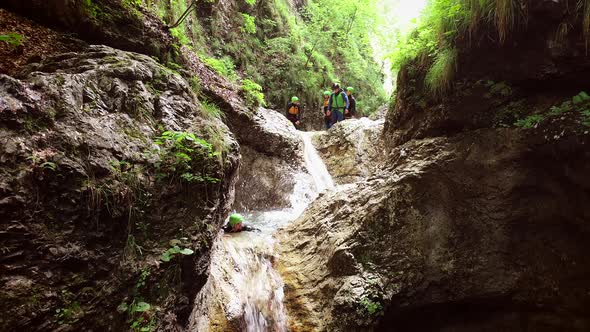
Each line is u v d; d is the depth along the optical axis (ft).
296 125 40.52
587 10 13.07
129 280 9.27
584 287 14.08
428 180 16.70
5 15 13.58
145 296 9.66
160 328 9.71
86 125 9.66
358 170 33.76
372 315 14.80
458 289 15.55
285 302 17.24
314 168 34.09
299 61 47.26
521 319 15.34
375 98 58.80
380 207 17.15
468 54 16.47
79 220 8.54
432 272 15.72
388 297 15.20
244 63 41.24
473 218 15.79
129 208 9.52
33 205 7.78
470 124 16.80
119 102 11.16
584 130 13.14
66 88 9.88
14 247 7.37
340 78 56.29
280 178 29.25
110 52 13.07
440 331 16.48
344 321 14.94
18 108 8.38
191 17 33.53
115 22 17.03
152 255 9.90
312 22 58.59
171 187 10.73
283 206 28.07
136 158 10.28
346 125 36.73
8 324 6.94
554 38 14.10
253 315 15.84
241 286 16.47
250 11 45.50
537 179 14.71
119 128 10.58
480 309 16.14
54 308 7.71
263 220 25.08
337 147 36.04
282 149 30.32
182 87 14.14
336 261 17.02
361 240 16.97
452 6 16.35
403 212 16.83
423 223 16.43
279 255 19.81
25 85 9.12
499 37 15.29
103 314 8.63
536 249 14.93
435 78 17.48
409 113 20.22
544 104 15.15
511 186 15.05
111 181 9.29
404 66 20.22
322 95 48.91
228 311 14.88
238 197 26.86
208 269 11.69
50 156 8.33
